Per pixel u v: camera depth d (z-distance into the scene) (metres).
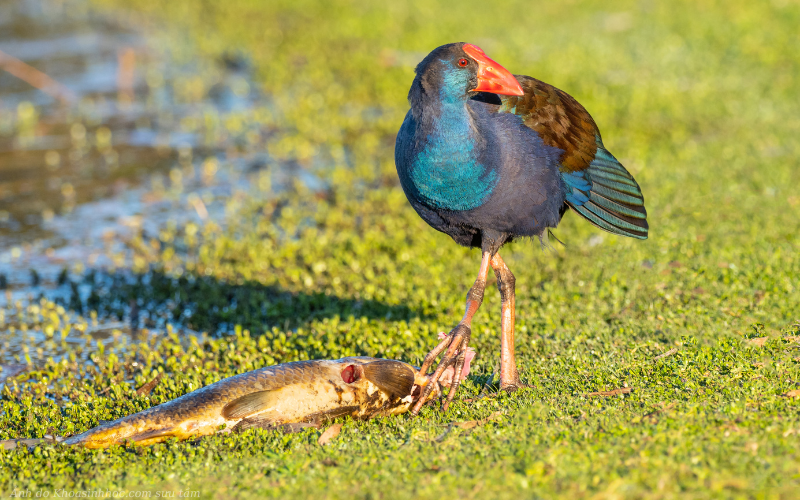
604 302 10.82
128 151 19.78
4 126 21.52
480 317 10.70
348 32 29.33
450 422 7.68
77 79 25.72
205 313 11.82
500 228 8.44
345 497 6.17
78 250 14.62
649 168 16.33
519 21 29.44
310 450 7.14
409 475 6.44
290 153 19.30
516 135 8.16
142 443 7.44
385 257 13.12
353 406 7.92
